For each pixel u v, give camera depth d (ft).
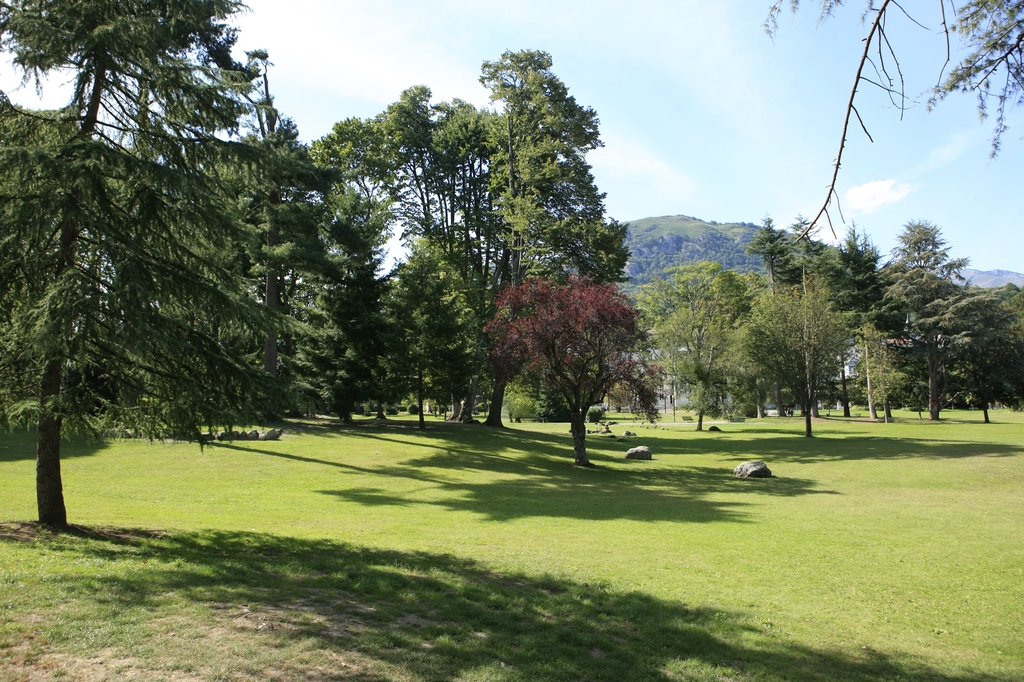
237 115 34.73
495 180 122.42
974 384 188.03
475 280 132.98
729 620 24.58
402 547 34.81
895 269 187.01
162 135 32.35
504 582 28.17
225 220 32.76
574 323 81.51
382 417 127.65
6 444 74.13
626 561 33.63
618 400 104.27
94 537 32.19
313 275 93.25
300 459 75.77
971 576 31.78
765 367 144.36
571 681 18.42
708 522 46.32
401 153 128.36
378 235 108.47
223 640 18.92
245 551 31.35
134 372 32.81
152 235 31.60
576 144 117.08
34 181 28.37
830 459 95.96
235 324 34.63
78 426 33.22
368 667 18.10
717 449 116.37
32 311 26.89
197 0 32.99
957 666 20.99
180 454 73.31
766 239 203.10
